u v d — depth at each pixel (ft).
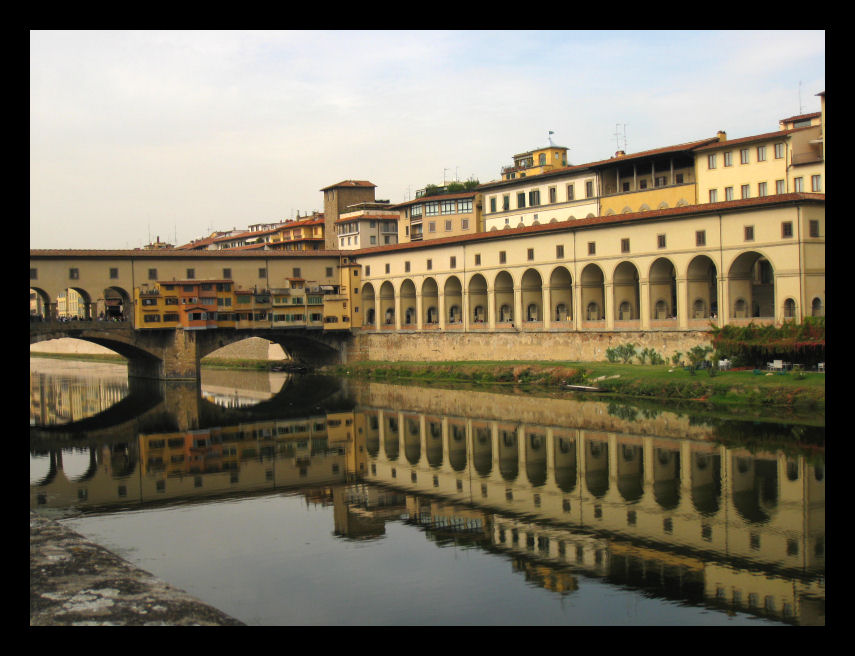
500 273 359.25
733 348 251.80
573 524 146.51
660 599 111.34
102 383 395.96
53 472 199.82
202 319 383.04
